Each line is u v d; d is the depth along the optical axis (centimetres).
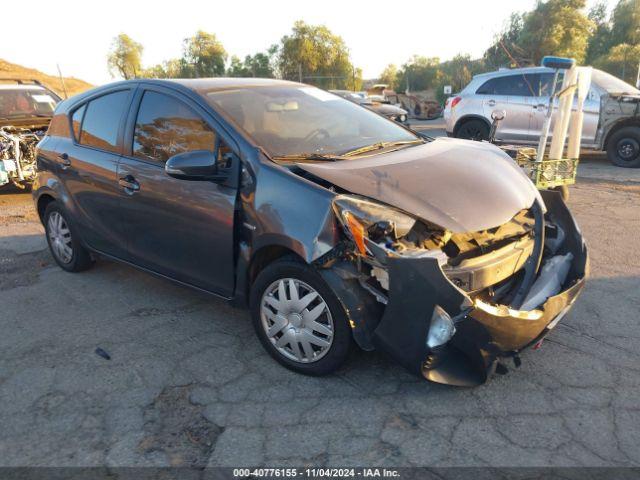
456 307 258
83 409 296
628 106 955
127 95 414
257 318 330
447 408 284
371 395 297
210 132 346
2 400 307
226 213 326
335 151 351
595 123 989
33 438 273
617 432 262
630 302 404
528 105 1029
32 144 875
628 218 632
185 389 311
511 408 282
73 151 448
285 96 402
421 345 267
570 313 387
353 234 270
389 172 310
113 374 330
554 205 360
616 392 293
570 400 287
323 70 5816
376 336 279
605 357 328
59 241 503
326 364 304
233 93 380
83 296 454
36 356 357
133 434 273
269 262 327
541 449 252
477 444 256
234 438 267
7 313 427
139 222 391
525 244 321
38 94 1023
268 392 304
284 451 257
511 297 310
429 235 291
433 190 298
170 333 381
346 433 267
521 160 613
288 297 310
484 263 293
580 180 866
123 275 499
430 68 6212
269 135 343
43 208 514
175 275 383
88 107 449
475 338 269
